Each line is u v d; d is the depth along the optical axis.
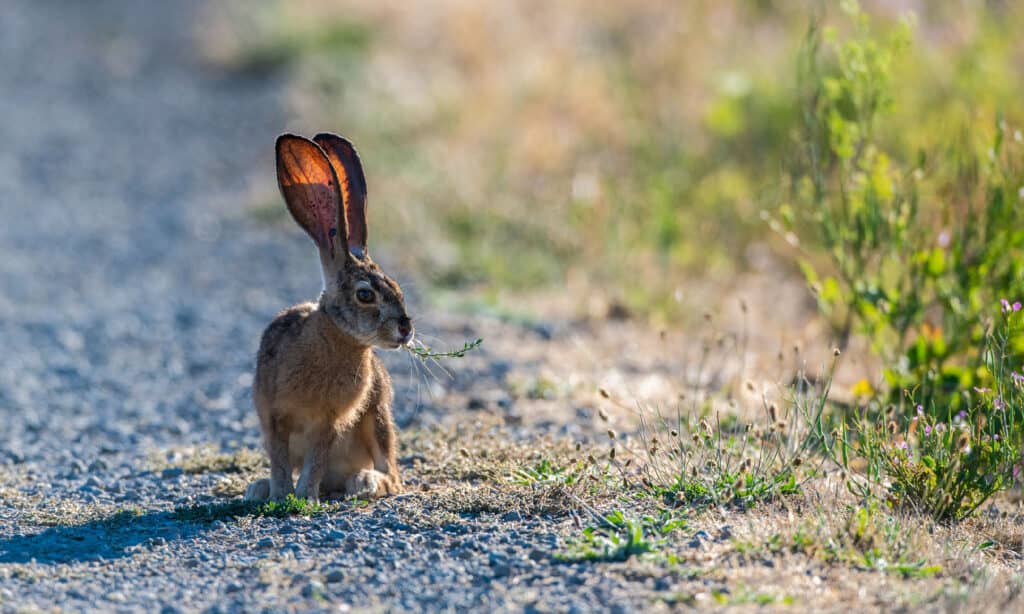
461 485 9.17
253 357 14.82
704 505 8.20
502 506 8.40
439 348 14.20
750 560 7.21
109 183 24.61
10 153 26.73
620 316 15.90
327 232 8.66
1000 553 7.79
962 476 8.45
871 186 11.26
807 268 11.87
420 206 20.09
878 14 18.70
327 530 8.12
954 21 17.98
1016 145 12.13
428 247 18.66
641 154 20.56
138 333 16.09
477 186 20.91
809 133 12.70
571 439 10.23
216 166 25.25
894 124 15.18
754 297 16.42
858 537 7.49
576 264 18.03
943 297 10.88
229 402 12.91
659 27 26.38
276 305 17.22
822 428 9.09
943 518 8.36
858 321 13.64
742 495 8.31
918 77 16.20
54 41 36.72
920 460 8.56
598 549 7.42
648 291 16.48
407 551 7.66
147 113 29.41
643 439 9.27
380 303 8.48
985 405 9.16
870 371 12.21
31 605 6.97
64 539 8.27
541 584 6.98
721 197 18.36
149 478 10.06
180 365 14.60
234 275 18.81
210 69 32.34
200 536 8.16
